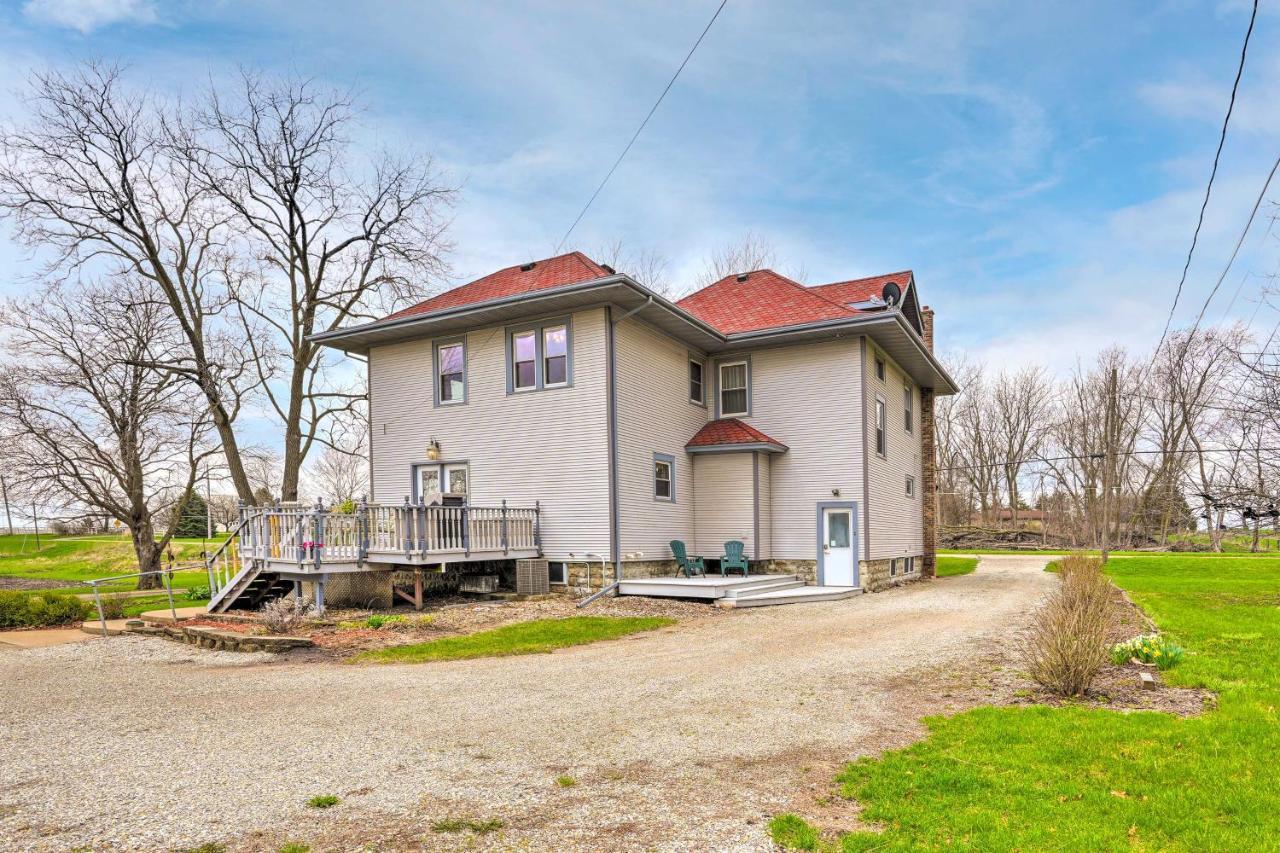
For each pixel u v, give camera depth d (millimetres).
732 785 4660
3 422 22859
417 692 7387
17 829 4004
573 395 15570
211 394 22453
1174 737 5305
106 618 13844
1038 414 45844
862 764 4957
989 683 7367
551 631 11086
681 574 17156
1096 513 37594
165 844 3809
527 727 6031
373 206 23953
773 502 18031
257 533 13250
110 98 20891
